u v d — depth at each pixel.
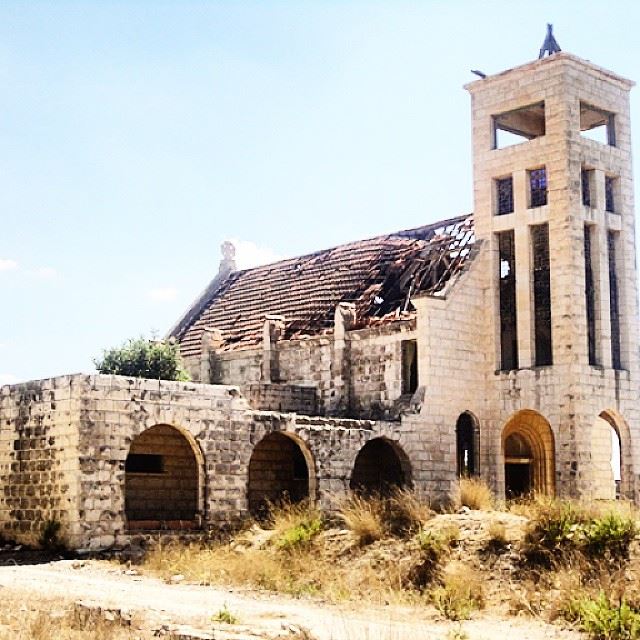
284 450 49.28
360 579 32.41
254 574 32.72
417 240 55.50
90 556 36.31
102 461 37.50
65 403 37.97
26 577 31.73
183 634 22.25
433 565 32.31
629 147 51.19
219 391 41.00
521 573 30.70
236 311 61.72
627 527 30.80
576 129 48.38
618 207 50.44
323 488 43.31
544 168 49.28
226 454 40.81
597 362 48.25
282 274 62.28
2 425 40.84
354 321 51.16
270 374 53.69
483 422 48.81
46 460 38.53
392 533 35.59
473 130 51.34
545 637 24.94
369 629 23.75
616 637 24.61
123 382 38.38
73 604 25.50
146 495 44.31
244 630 23.00
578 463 46.03
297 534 36.28
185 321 64.25
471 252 49.91
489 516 35.34
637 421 49.19
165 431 45.28
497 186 50.72
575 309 46.94
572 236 47.34
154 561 34.91
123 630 23.41
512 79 50.06
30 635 22.53
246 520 41.00
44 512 38.34
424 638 23.06
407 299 51.00
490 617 27.73
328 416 50.50
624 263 50.09
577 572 29.25
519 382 48.16
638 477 48.69
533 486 49.22
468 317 48.84
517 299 48.78
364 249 57.91
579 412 46.31
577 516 32.41
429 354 46.94
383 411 48.72
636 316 50.16
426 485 46.06
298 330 54.16
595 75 49.72
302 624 24.38
